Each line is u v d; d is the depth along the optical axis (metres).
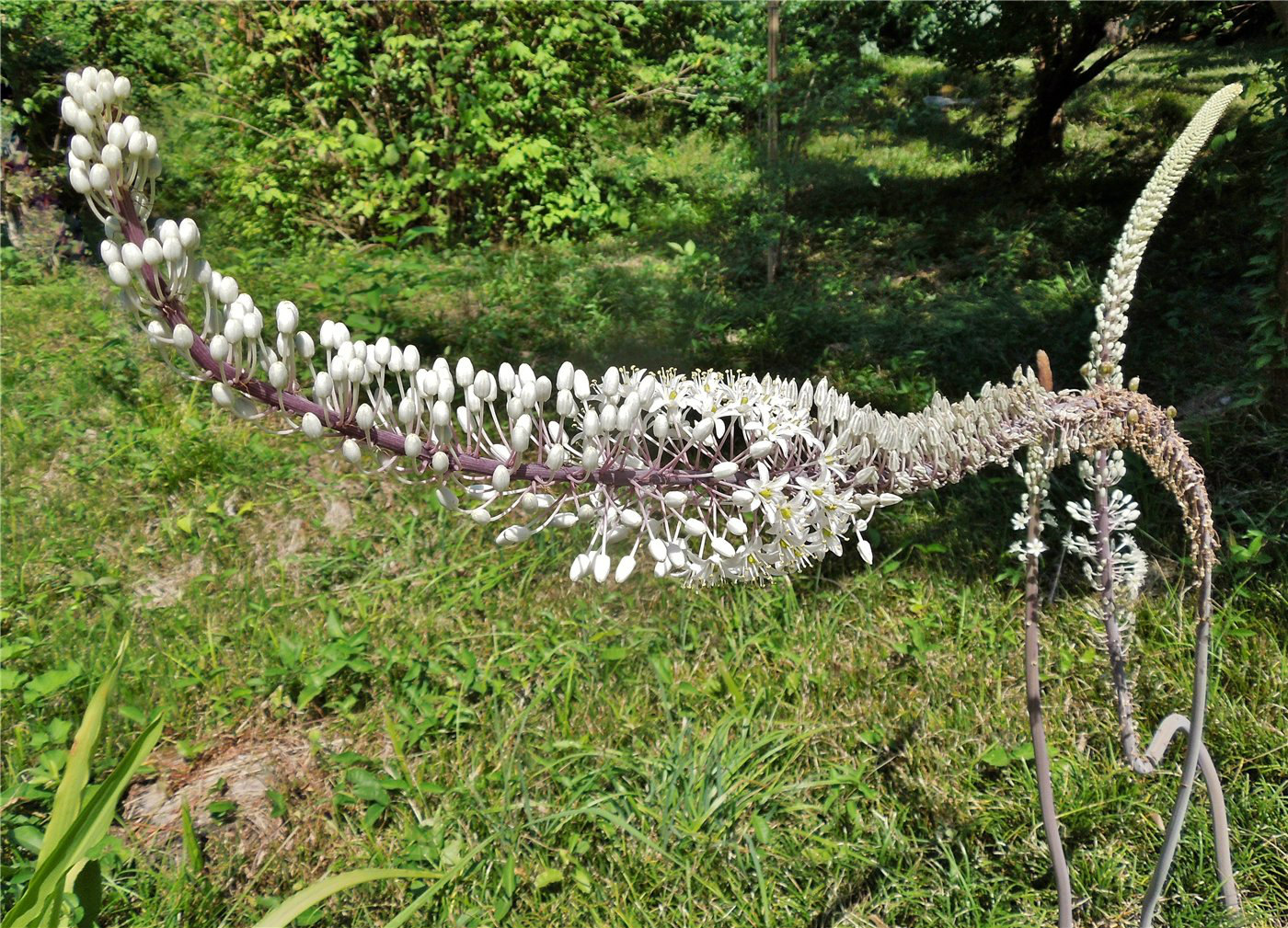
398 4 8.47
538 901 2.71
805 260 7.73
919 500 4.34
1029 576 1.94
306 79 8.99
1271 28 8.02
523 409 1.28
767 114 8.05
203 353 1.11
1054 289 6.32
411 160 8.43
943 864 2.81
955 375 5.37
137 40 10.77
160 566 4.30
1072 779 2.93
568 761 3.11
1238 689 3.19
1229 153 7.30
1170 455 1.63
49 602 4.02
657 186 10.11
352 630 3.82
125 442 5.02
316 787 3.15
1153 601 3.56
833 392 1.46
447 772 3.13
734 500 1.39
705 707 3.31
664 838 2.82
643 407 1.37
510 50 8.40
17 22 8.97
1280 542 3.75
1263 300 4.38
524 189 8.88
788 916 2.67
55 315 6.68
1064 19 8.48
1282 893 2.62
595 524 1.38
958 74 10.45
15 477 4.84
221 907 2.74
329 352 1.20
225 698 3.46
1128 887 2.68
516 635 3.68
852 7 8.05
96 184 1.03
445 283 7.45
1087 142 9.68
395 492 4.67
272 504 4.65
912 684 3.39
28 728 3.30
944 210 8.45
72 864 1.88
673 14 11.11
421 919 2.67
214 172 10.23
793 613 3.67
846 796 3.00
